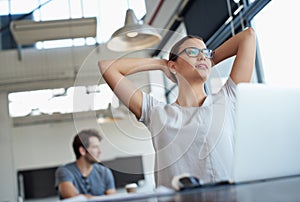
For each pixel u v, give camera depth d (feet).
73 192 7.17
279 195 2.62
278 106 3.61
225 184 3.51
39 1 16.52
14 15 16.81
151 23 14.34
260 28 10.69
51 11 16.48
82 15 16.20
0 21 17.06
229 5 11.26
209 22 12.58
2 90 23.61
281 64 9.57
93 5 15.65
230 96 4.65
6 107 24.25
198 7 13.21
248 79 4.82
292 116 3.69
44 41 18.80
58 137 25.18
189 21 14.14
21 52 21.27
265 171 3.65
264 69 10.47
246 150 3.53
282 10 9.44
